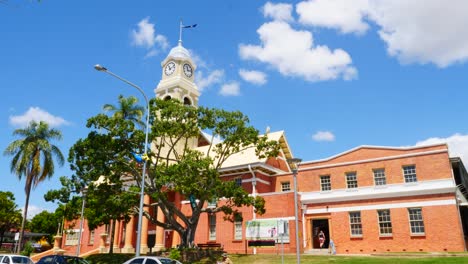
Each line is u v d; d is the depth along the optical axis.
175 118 31.22
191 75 53.78
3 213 66.69
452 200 30.61
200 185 30.30
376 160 35.25
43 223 75.31
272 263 28.09
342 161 37.09
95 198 31.09
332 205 36.03
